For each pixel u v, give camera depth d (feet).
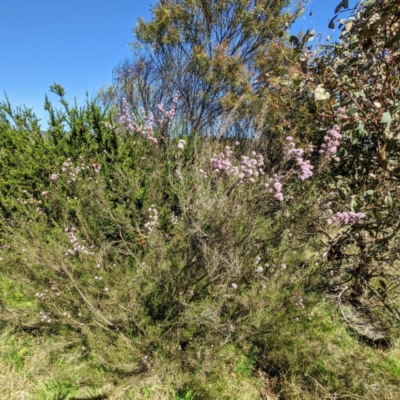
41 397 6.58
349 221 8.11
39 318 7.77
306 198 8.61
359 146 9.48
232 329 7.18
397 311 8.54
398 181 7.83
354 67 8.41
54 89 11.55
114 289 8.07
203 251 7.57
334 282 9.48
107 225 10.35
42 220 10.19
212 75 20.53
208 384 6.64
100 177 10.54
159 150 11.59
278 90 13.83
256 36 23.02
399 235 8.72
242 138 18.65
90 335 7.18
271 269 8.39
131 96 23.40
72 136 11.98
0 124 11.84
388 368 7.25
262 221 9.12
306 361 7.21
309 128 11.30
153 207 10.11
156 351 7.30
